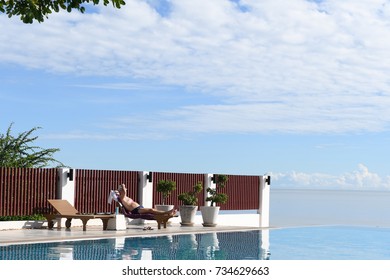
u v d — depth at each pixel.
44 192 19.44
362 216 49.81
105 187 20.92
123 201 18.89
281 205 99.81
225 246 15.34
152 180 22.19
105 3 8.84
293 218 37.09
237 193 24.91
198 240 16.53
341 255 14.48
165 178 22.69
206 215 20.97
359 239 18.72
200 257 13.09
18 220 19.28
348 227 23.81
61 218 18.91
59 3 8.88
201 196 23.72
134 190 21.84
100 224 20.34
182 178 23.22
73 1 8.88
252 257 13.48
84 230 17.56
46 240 15.02
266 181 25.97
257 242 16.81
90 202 20.44
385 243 17.61
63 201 18.73
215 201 21.62
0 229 17.80
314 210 69.00
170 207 21.02
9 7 8.77
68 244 14.67
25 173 18.98
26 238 15.04
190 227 20.23
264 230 21.25
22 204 18.86
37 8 8.84
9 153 26.48
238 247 15.27
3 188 18.39
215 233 19.08
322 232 21.05
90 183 20.50
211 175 24.02
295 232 20.80
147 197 22.02
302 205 98.06
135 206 18.91
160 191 21.28
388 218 45.06
